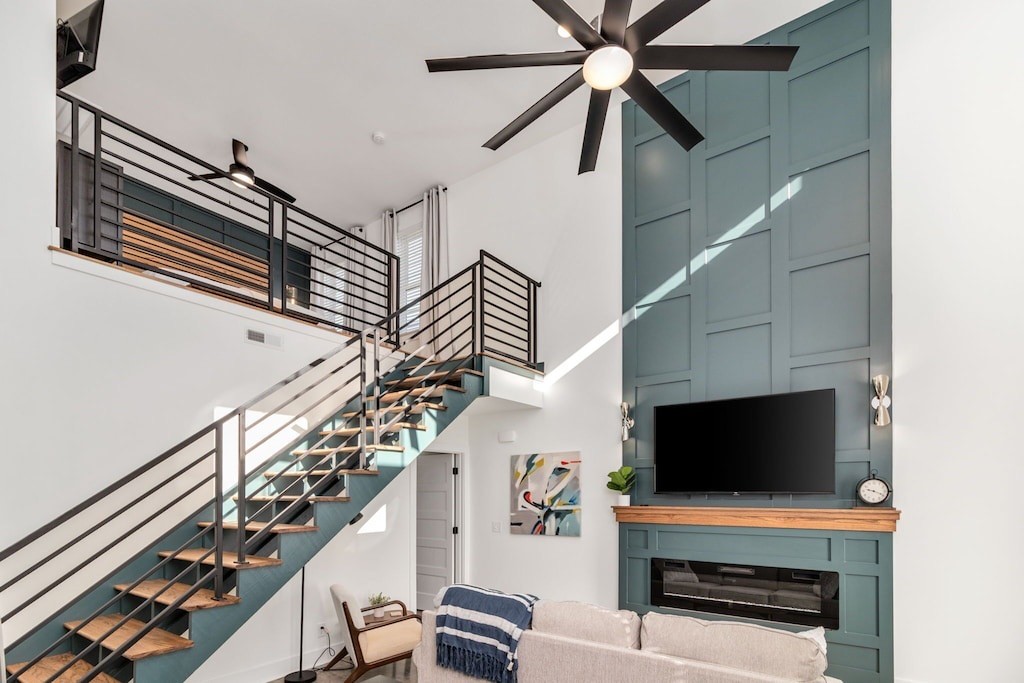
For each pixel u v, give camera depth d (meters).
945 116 4.11
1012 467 3.63
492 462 6.26
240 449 3.38
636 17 4.68
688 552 4.73
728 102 5.14
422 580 6.64
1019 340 3.70
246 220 7.73
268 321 4.79
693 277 5.14
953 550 3.75
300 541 3.54
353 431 4.41
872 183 4.34
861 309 4.30
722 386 4.86
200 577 3.66
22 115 3.44
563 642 2.68
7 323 3.28
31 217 3.44
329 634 5.10
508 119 5.92
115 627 2.78
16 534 3.22
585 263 5.86
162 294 4.07
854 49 4.53
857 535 4.05
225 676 4.32
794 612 4.23
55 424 3.44
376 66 5.16
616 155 5.79
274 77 5.24
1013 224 3.79
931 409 3.94
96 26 3.89
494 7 4.55
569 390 5.76
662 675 2.42
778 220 4.75
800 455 4.30
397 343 6.13
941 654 3.71
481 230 6.80
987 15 4.03
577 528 5.49
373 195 7.43
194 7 4.44
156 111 5.63
